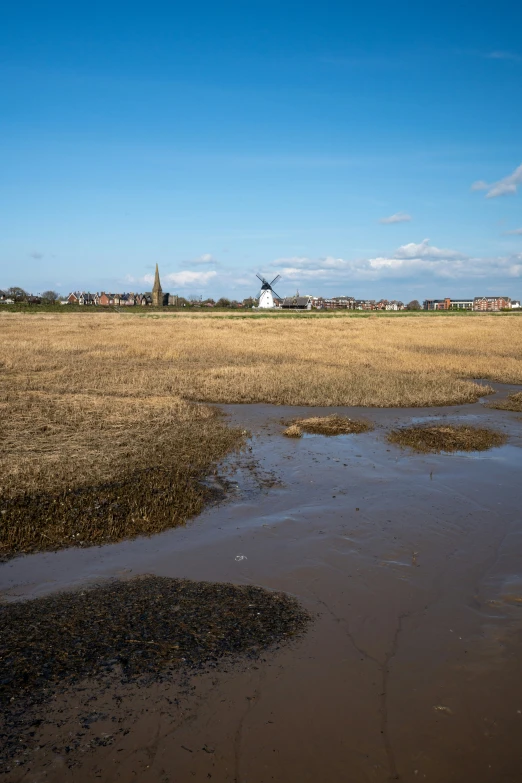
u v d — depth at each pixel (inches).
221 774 134.0
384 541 268.4
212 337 1469.0
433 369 895.1
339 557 251.1
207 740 143.6
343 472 377.1
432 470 384.2
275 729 147.4
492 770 135.8
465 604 211.3
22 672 167.3
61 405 556.7
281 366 888.3
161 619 198.2
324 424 511.5
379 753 140.6
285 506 314.2
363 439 469.7
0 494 310.0
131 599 213.0
